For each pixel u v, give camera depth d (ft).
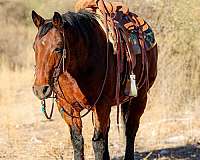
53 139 46.88
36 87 24.94
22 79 87.86
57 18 25.94
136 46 33.40
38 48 25.44
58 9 85.97
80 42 27.91
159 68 57.88
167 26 58.34
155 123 49.96
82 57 28.25
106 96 29.71
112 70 30.07
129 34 33.35
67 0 86.43
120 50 31.04
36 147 44.42
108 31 30.37
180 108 55.26
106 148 32.68
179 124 49.14
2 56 105.91
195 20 57.00
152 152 41.09
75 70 28.32
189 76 57.16
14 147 44.65
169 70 57.52
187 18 57.16
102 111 29.55
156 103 55.88
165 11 58.39
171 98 56.13
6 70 92.48
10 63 104.99
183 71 57.26
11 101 69.72
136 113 35.83
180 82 56.85
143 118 52.06
